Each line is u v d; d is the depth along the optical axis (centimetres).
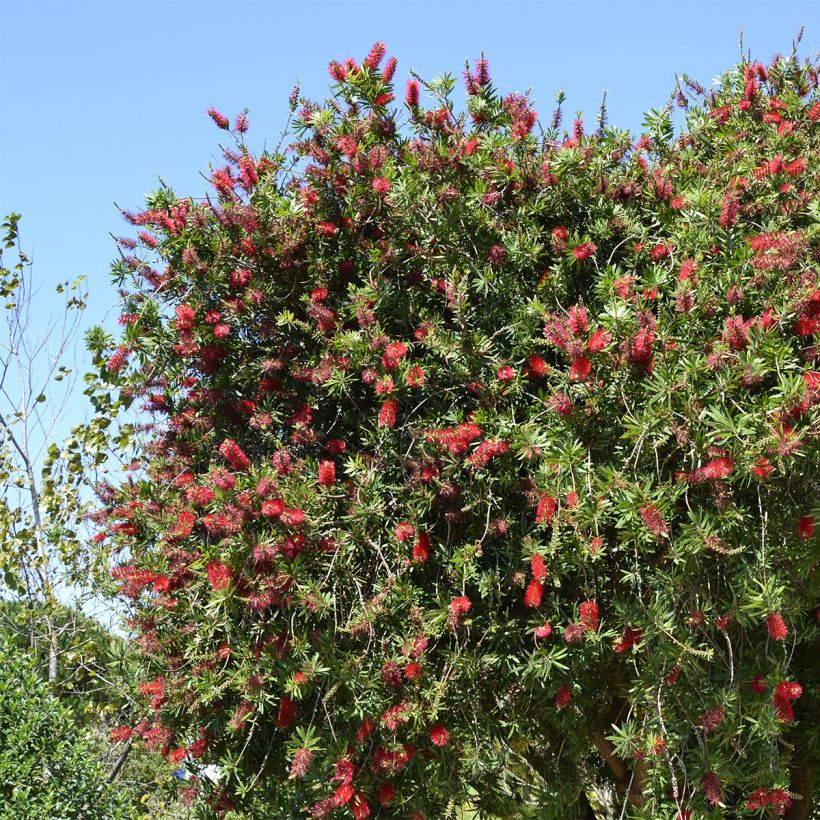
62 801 471
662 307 377
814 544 350
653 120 481
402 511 401
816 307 354
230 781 425
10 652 530
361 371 416
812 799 499
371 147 455
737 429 325
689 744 362
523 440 365
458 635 387
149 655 443
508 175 429
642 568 367
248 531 385
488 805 410
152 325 459
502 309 417
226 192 461
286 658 380
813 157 441
